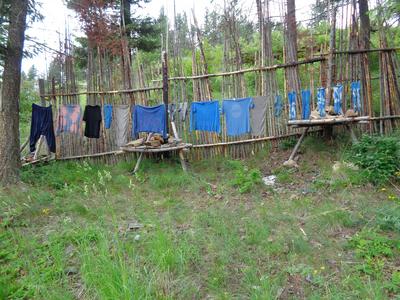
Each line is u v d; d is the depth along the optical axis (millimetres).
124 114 7391
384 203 4090
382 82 6547
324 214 3857
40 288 2658
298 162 6051
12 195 5164
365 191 4535
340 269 2842
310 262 2963
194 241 3404
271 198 4785
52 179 6160
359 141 5625
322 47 7699
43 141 7852
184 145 6426
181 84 7191
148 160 6961
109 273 2498
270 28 6945
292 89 6758
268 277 2666
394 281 2547
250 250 3238
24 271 3020
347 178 4867
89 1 11594
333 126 6543
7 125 5867
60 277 2848
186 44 8734
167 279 2666
